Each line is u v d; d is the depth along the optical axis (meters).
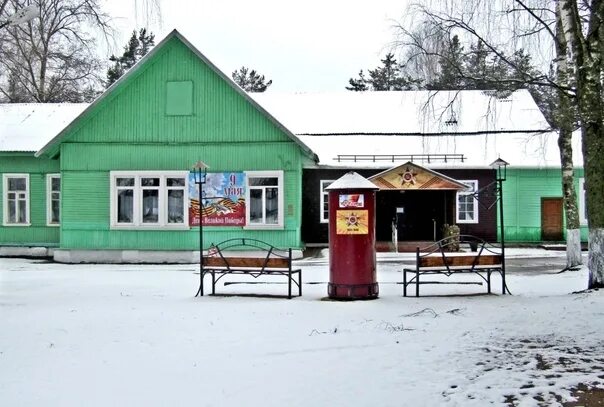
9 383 7.49
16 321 11.79
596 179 13.90
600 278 13.88
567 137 22.08
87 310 13.18
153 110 29.28
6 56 18.28
